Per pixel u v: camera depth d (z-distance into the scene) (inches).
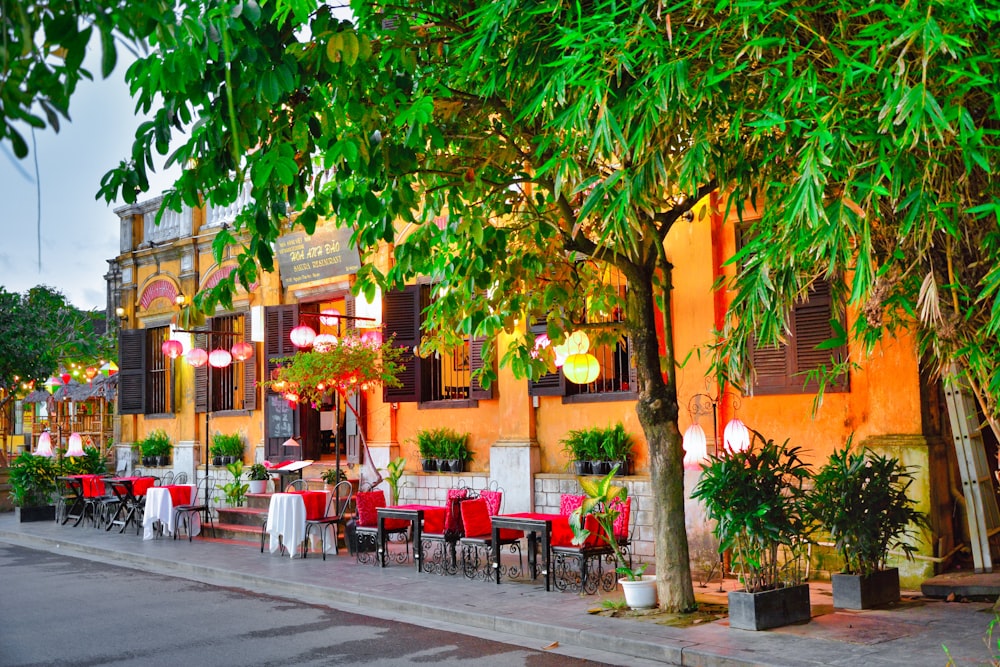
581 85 205.2
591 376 383.6
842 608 326.6
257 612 380.8
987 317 189.6
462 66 273.3
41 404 1149.1
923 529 359.3
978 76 150.2
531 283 353.4
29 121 69.5
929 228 167.5
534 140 290.2
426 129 260.2
